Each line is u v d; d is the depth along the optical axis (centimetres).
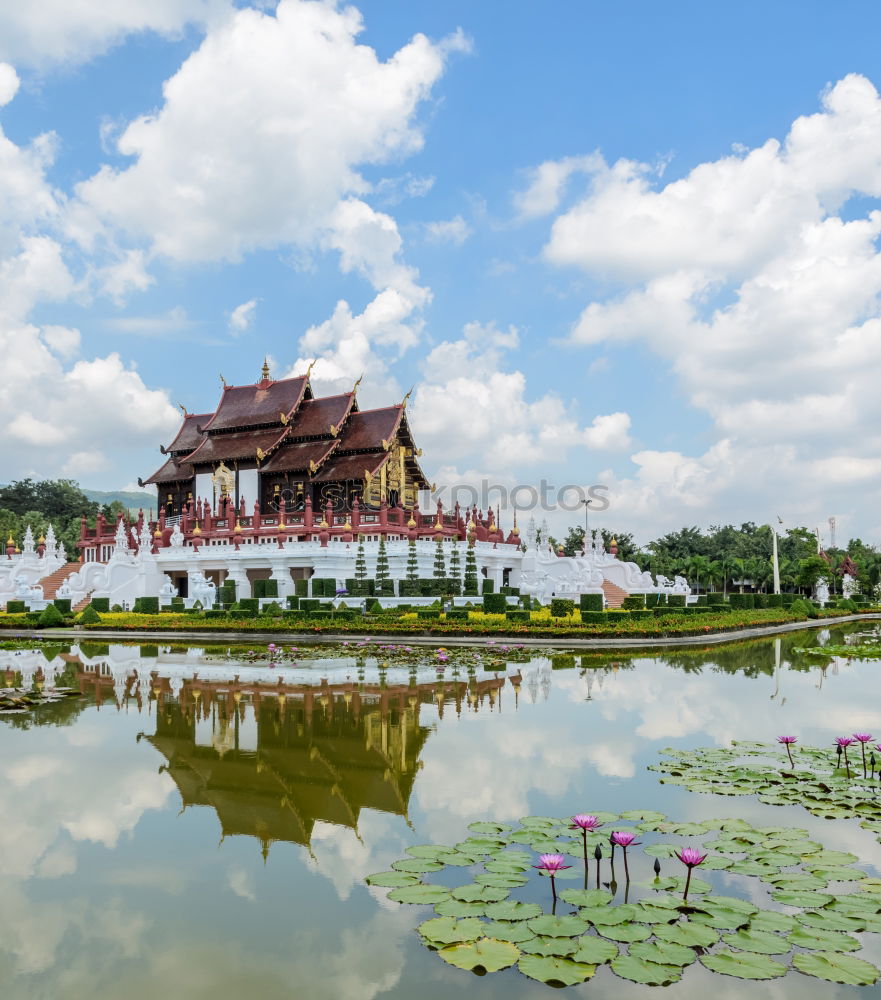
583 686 2281
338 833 1086
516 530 7119
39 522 10700
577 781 1309
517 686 2283
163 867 977
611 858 963
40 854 1019
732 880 938
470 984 717
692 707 1948
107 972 739
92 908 871
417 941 799
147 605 5091
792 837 1054
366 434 6956
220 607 5016
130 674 2642
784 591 10306
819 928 811
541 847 1025
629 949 768
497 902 866
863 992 700
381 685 2319
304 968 746
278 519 6431
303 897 895
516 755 1475
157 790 1285
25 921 841
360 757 1474
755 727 1728
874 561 9675
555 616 4256
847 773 1354
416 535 5909
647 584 6375
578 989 708
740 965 739
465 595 5097
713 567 9912
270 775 1362
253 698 2117
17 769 1412
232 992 707
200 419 7981
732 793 1239
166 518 7369
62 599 5328
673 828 1090
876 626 5462
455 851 1009
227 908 869
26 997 695
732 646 3612
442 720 1791
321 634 3872
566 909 852
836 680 2419
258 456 6900
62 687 2348
